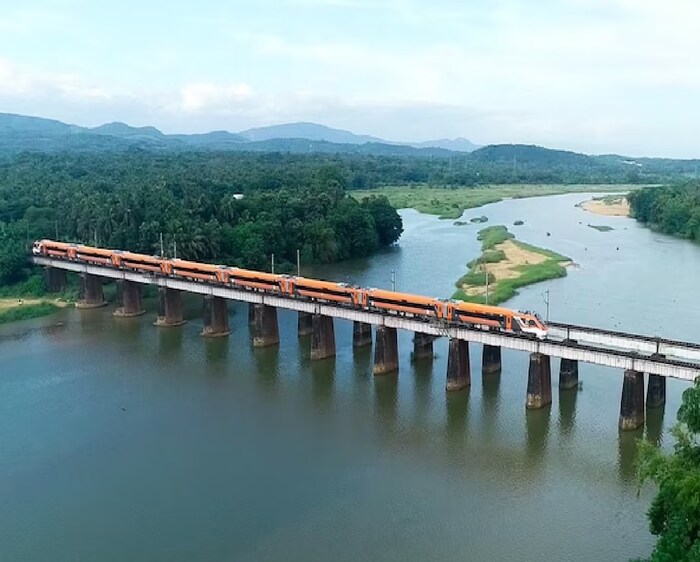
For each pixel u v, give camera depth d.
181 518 77.88
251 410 107.69
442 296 176.62
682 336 137.88
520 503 80.25
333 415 105.44
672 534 50.09
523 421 102.19
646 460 53.16
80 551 72.25
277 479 86.06
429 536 73.56
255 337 139.12
